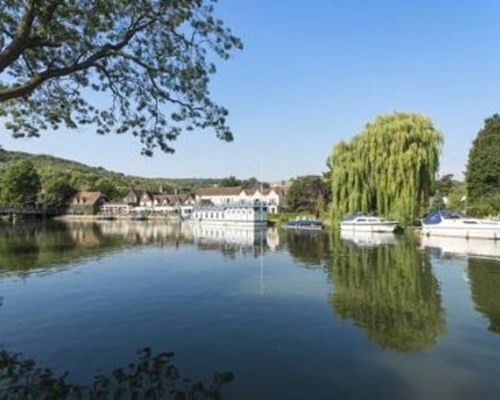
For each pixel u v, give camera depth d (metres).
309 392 10.07
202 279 24.36
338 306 17.72
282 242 48.22
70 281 23.92
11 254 37.00
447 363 11.62
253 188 151.88
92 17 11.05
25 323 15.62
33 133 13.52
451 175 109.25
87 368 11.51
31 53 11.53
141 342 13.52
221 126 13.81
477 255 33.50
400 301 18.50
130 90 12.91
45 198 141.12
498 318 15.79
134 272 27.05
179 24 12.00
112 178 196.50
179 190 181.88
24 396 9.91
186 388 10.32
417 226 53.97
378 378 10.78
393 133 53.06
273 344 13.23
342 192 58.75
